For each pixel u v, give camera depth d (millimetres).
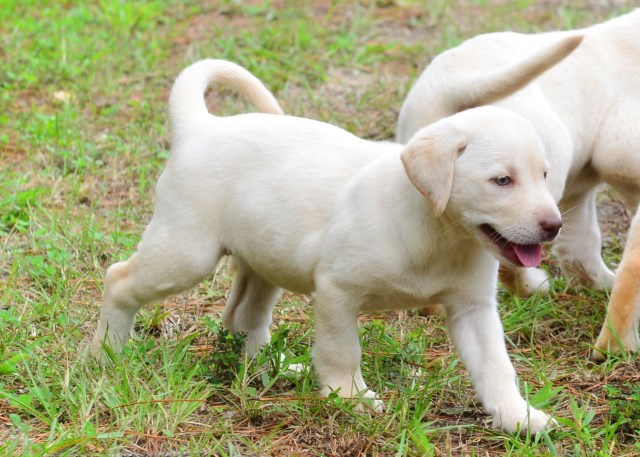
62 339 8180
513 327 8891
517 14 17047
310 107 13492
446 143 6527
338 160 7379
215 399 7480
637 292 8281
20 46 15047
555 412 7441
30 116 13016
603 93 9516
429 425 7148
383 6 17266
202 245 7598
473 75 8758
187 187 7582
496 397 7035
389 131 12781
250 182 7496
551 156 9008
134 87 14055
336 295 7070
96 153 12156
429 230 6828
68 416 7098
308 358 7840
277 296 8312
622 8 17172
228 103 13445
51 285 9289
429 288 7020
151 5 16797
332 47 15242
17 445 6715
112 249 10023
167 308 9117
